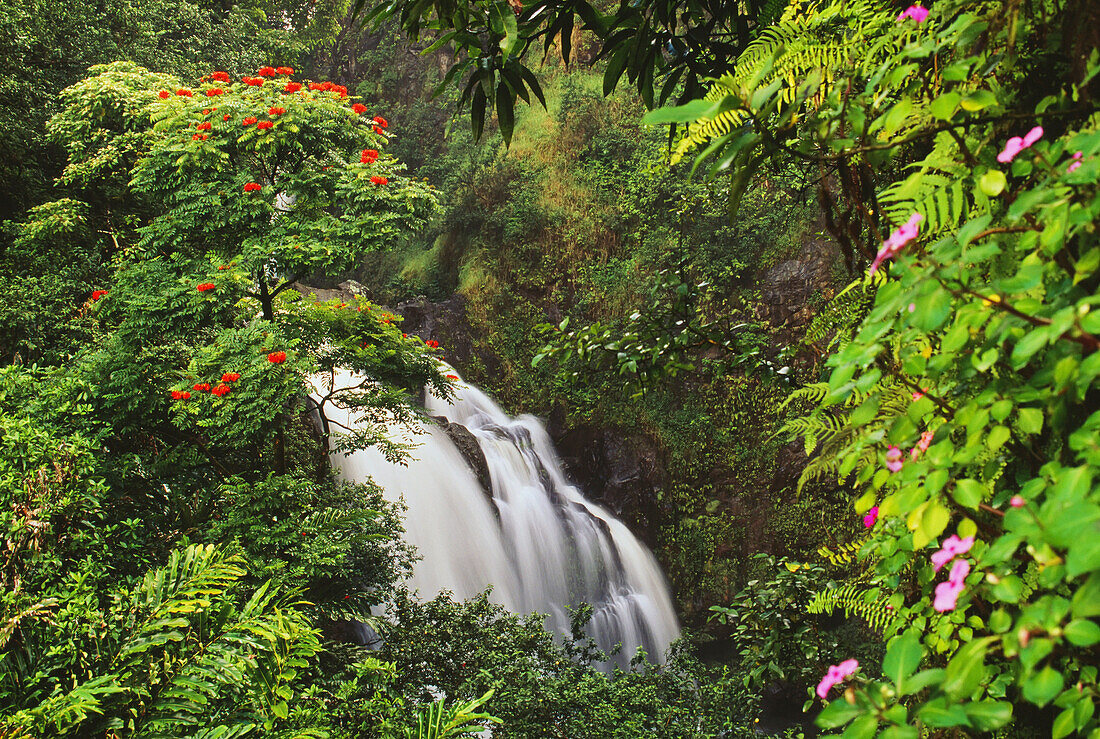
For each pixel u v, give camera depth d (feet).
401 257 58.29
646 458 45.93
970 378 3.20
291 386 20.76
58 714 7.75
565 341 8.28
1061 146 2.72
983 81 3.68
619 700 18.62
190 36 39.73
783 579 9.53
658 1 7.52
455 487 39.17
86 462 14.38
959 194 3.32
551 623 40.04
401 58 68.49
